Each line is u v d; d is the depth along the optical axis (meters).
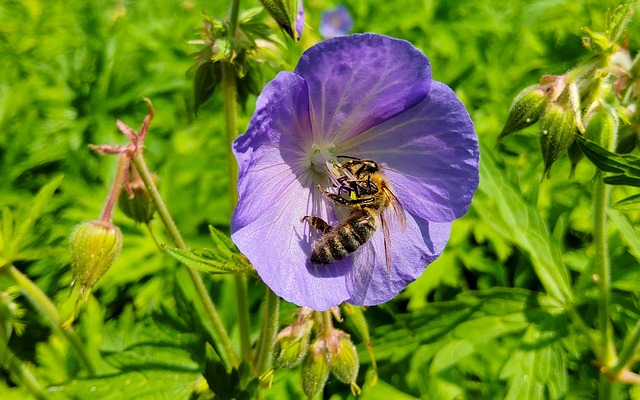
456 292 0.16
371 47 0.09
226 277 0.15
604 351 0.12
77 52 0.21
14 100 0.19
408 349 0.12
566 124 0.10
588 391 0.14
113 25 0.22
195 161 0.18
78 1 0.23
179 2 0.24
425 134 0.10
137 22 0.23
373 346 0.12
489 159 0.13
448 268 0.16
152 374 0.12
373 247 0.10
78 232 0.10
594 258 0.13
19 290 0.11
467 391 0.14
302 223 0.10
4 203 0.17
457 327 0.12
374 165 0.10
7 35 0.22
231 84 0.11
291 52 0.17
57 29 0.23
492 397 0.14
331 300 0.10
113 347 0.13
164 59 0.22
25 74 0.22
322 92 0.09
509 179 0.13
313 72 0.09
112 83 0.21
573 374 0.14
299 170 0.10
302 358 0.11
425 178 0.10
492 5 0.22
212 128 0.19
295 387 0.14
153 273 0.16
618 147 0.11
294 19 0.10
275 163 0.09
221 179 0.17
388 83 0.09
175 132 0.19
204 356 0.12
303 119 0.09
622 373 0.12
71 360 0.14
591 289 0.13
